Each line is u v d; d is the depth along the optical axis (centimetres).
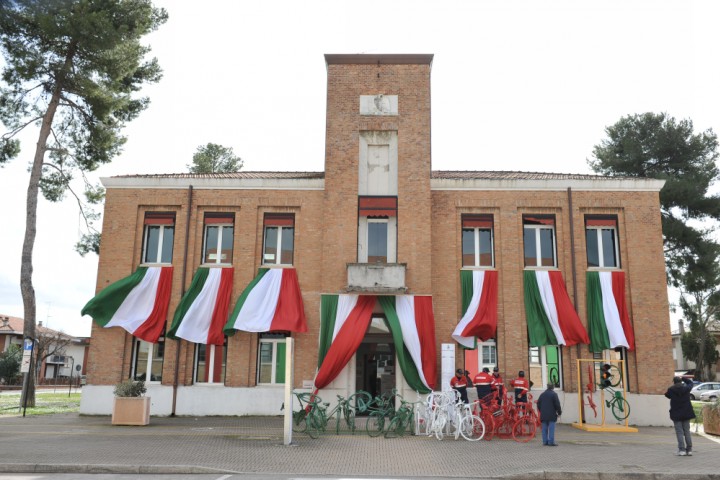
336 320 2123
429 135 2272
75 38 2478
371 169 2267
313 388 2072
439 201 2284
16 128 2708
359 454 1343
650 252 2231
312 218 2283
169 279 2250
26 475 1115
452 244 2245
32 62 2558
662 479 1133
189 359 2197
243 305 2172
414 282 2152
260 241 2288
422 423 1792
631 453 1386
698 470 1173
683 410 1366
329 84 2314
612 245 2281
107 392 2173
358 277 2117
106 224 2305
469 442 1545
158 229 2334
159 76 2898
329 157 2258
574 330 2138
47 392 4478
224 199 2316
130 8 2655
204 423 1948
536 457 1316
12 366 5153
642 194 2277
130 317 2209
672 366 2139
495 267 2248
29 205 2636
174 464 1177
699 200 3750
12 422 1950
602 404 1894
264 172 2722
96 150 2822
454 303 2197
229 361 2181
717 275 3784
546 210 2284
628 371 2155
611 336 2134
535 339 2145
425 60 2317
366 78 2317
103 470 1152
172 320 2214
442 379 2017
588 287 2203
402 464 1230
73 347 6925
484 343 2194
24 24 2503
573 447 1475
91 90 2594
